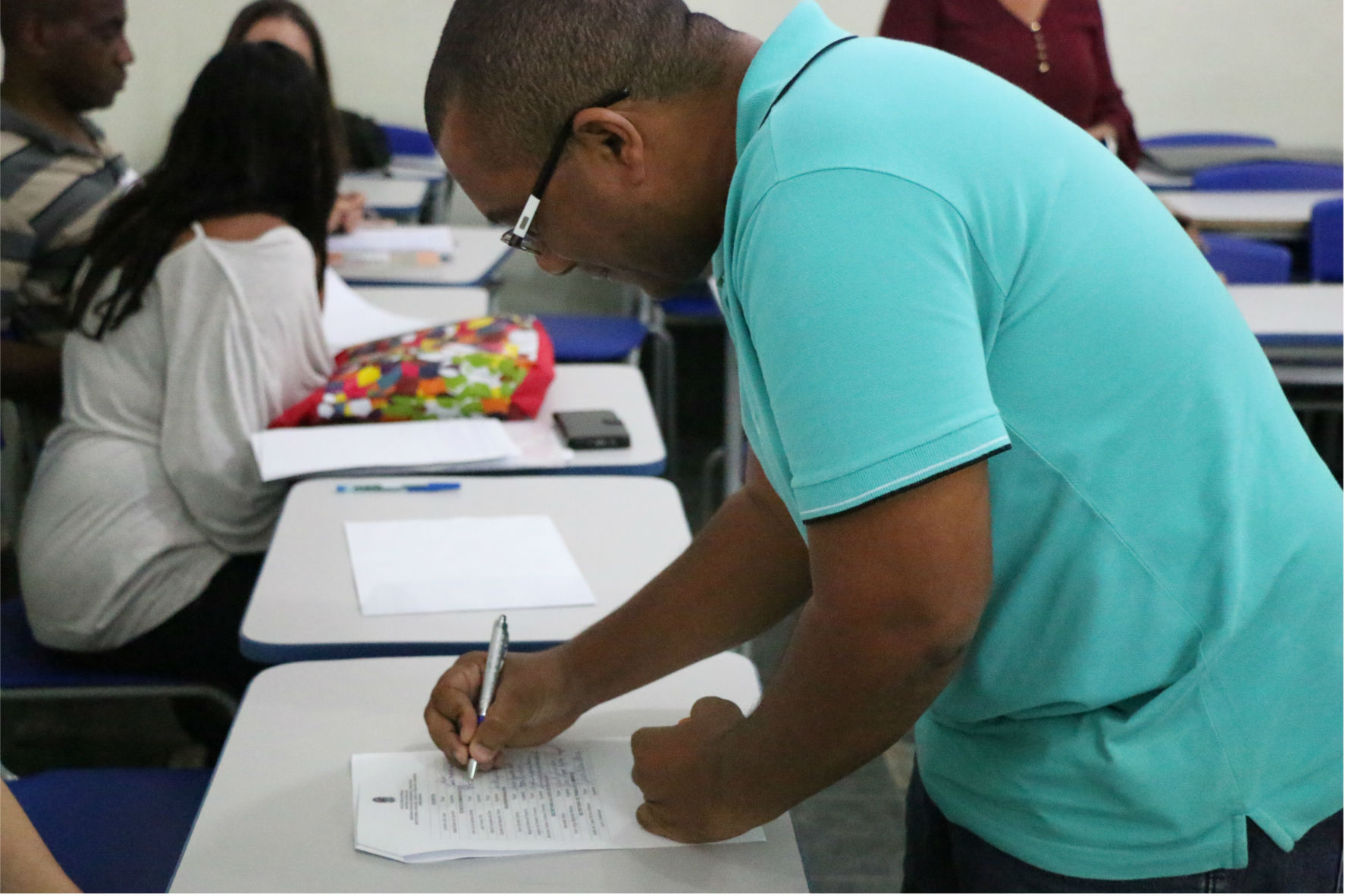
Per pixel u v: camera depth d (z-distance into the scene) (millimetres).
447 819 958
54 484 1757
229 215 1807
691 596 1057
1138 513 785
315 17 4473
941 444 674
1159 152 4508
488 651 1082
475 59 793
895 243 678
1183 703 833
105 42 2328
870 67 740
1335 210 3459
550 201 818
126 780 1395
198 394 1745
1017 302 740
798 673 766
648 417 2021
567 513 1604
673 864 920
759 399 795
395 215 3625
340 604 1330
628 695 1161
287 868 910
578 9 772
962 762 949
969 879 991
